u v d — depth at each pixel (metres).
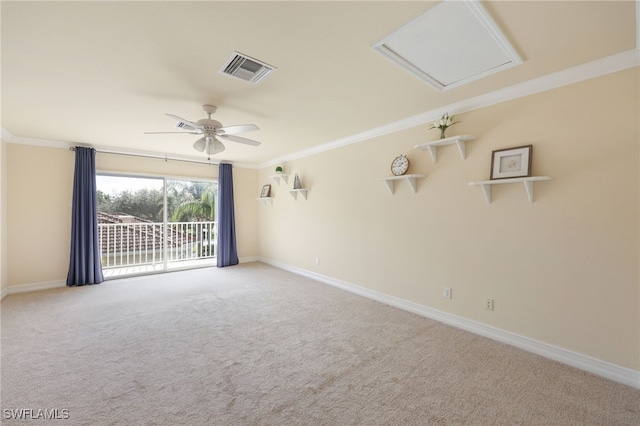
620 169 1.96
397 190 3.39
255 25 1.60
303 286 4.32
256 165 6.38
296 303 3.57
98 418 1.60
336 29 1.64
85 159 4.32
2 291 3.71
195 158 5.51
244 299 3.72
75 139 4.09
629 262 1.93
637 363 1.90
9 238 3.90
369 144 3.72
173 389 1.86
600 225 2.04
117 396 1.79
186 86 2.36
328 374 2.04
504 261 2.52
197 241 6.24
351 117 3.16
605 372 2.01
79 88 2.39
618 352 1.97
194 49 1.84
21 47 1.79
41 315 3.13
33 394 1.80
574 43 1.78
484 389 1.88
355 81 2.29
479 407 1.71
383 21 1.57
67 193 4.32
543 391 1.86
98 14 1.49
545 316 2.29
